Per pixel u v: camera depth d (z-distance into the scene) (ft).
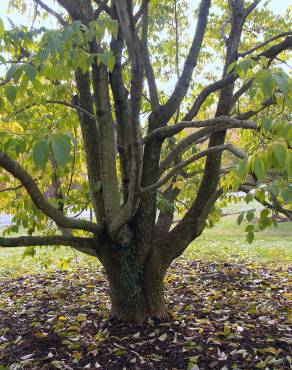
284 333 13.43
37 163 4.82
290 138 5.49
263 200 7.32
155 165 12.74
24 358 12.14
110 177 11.87
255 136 12.48
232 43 13.38
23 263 27.73
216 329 13.64
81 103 12.35
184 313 15.21
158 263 13.30
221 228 39.99
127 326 13.19
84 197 14.60
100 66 10.66
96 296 18.52
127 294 13.19
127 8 8.36
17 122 11.70
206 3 12.50
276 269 23.59
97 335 12.99
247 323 14.35
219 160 12.91
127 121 12.68
